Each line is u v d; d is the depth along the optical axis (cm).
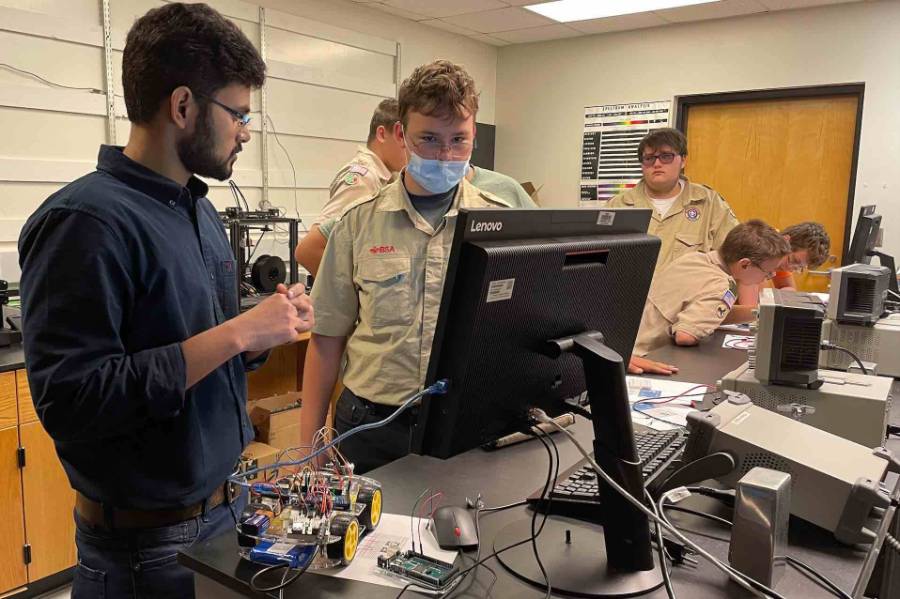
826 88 435
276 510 95
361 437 158
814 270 347
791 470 103
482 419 89
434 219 156
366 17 451
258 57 114
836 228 451
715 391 179
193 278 116
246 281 308
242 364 132
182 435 114
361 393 158
